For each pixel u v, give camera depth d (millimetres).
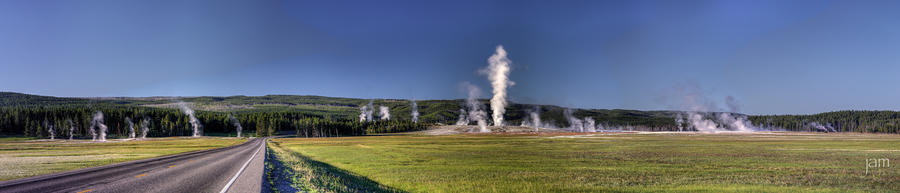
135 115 184875
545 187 20984
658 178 24562
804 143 71062
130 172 19641
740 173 26797
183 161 28172
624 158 40188
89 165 26094
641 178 24609
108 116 173125
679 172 27641
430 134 180875
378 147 68000
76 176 17750
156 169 21312
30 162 29391
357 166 33094
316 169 26016
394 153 50562
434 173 27703
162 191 13125
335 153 51156
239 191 13242
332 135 188750
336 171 27594
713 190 20062
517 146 68500
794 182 22594
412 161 38000
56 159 33438
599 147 62938
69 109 176000
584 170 29328
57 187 14055
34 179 16641
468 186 21297
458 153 49969
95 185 14609
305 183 17422
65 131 154750
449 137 135125
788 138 102562
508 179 24406
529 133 167750
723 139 95688
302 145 79438
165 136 178375
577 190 20141
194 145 81750
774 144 67812
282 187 15430
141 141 125062
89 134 160500
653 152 49219
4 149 63469
